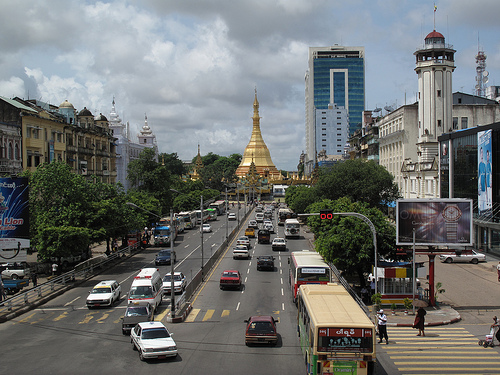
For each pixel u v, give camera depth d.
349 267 46.28
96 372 26.83
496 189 60.81
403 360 28.94
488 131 62.22
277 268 62.28
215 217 131.38
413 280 39.56
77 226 59.50
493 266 59.19
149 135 197.62
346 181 84.62
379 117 137.38
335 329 22.94
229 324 36.94
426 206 41.34
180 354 29.86
